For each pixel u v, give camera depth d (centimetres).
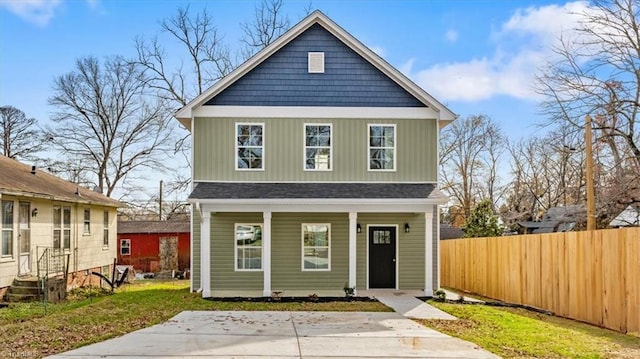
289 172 1630
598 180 2116
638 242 969
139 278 2906
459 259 2020
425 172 1653
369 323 1080
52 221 1812
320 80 1656
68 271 1872
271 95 1641
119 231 3288
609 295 1057
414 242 1641
